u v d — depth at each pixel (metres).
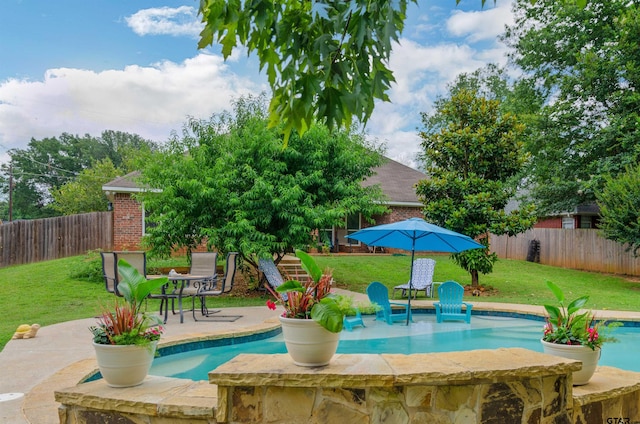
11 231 15.71
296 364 2.85
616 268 16.61
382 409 2.72
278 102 2.29
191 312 8.62
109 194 16.39
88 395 2.94
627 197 13.14
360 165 12.21
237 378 2.68
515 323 8.55
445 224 11.96
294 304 2.89
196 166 10.66
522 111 19.23
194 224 10.89
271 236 10.62
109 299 9.78
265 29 2.21
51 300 9.70
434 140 12.60
